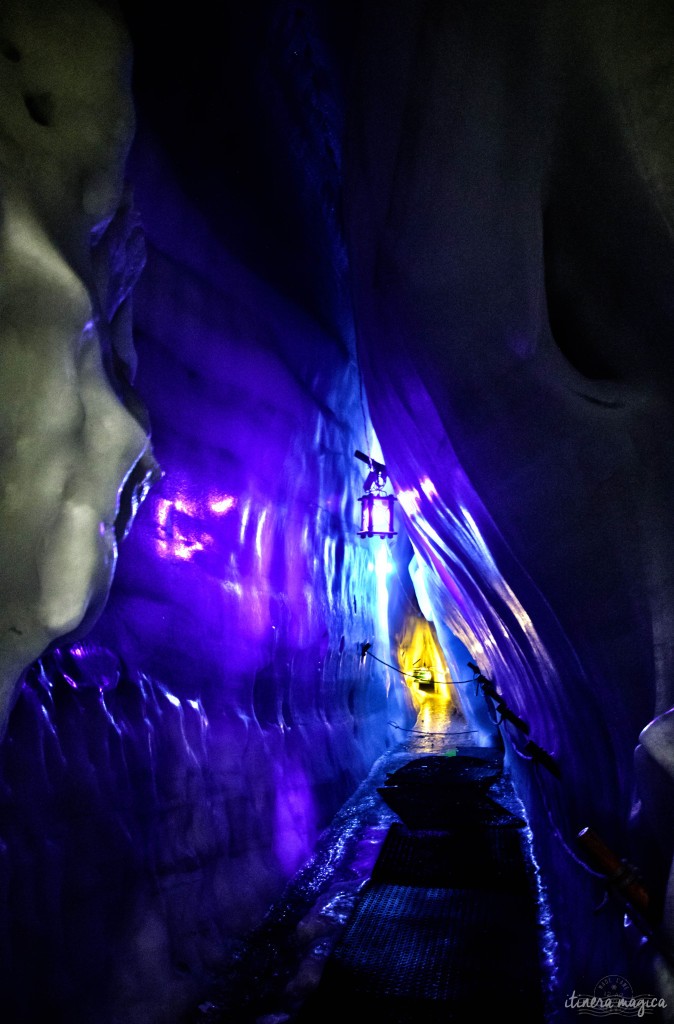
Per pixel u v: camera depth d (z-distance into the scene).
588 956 3.00
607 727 2.84
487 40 2.51
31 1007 2.39
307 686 7.12
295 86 5.35
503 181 2.54
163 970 3.09
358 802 7.58
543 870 5.00
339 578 8.52
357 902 4.59
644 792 2.17
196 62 4.02
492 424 2.85
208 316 4.50
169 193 3.96
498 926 4.18
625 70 2.13
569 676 3.22
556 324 2.55
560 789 4.13
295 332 6.05
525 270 2.50
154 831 3.46
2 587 1.80
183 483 4.25
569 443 2.51
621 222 2.25
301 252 6.28
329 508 7.82
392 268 3.33
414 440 4.73
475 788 8.39
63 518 1.96
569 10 2.21
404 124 3.09
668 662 2.35
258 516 5.45
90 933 2.78
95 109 2.19
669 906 1.90
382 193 3.52
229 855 4.18
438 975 3.53
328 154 6.35
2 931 2.34
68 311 1.90
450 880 5.03
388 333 4.06
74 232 2.01
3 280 1.77
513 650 5.00
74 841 2.83
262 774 4.96
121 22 2.34
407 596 16.89
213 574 4.59
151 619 3.84
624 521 2.45
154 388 3.96
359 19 3.77
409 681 17.50
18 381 1.80
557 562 2.68
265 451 5.51
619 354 2.41
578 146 2.34
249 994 3.38
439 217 2.79
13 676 1.88
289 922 4.28
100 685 3.30
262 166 5.28
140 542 3.78
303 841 5.45
